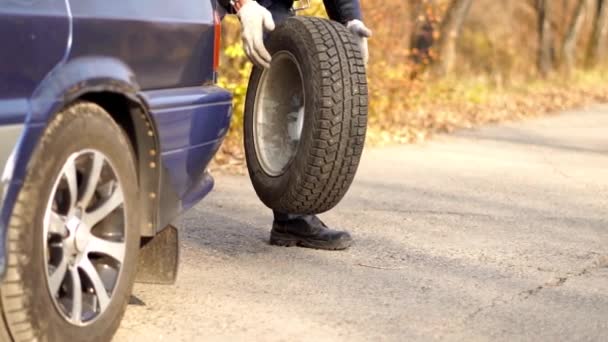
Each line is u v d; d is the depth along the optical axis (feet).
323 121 18.10
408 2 59.52
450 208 26.66
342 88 18.12
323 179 18.49
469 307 16.69
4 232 11.10
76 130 12.29
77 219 12.55
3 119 11.03
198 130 15.44
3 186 11.04
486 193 29.60
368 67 49.62
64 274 12.26
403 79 52.49
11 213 11.21
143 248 15.75
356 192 28.99
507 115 62.75
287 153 19.80
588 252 21.47
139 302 16.33
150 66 14.14
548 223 24.85
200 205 25.81
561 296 17.66
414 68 57.52
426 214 25.59
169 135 14.52
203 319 15.53
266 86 19.92
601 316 16.47
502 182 32.14
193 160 15.53
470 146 43.32
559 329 15.64
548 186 31.53
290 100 19.89
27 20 11.46
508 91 85.20
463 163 37.06
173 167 14.83
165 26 14.48
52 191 11.88
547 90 90.94
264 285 17.70
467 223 24.45
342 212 25.52
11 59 11.22
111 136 13.09
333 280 18.22
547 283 18.57
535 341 14.97
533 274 19.24
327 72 18.15
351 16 20.56
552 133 51.47
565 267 19.95
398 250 20.98
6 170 11.07
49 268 12.08
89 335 12.72
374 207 26.43
